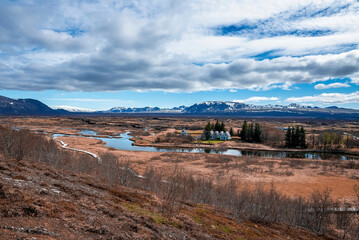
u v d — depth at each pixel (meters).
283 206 29.06
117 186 24.38
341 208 33.22
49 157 33.97
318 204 29.44
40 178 18.00
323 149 113.44
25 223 9.91
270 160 79.75
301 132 120.25
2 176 15.21
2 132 35.78
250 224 21.97
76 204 14.15
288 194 45.31
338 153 106.31
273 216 25.70
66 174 24.06
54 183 17.58
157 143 120.50
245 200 26.81
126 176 28.75
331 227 27.97
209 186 38.03
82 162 35.47
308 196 43.94
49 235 9.44
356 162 77.06
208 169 63.50
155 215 16.48
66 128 192.62
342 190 49.06
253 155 97.75
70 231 10.45
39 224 10.20
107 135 151.62
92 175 29.14
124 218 13.93
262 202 26.53
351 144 120.38
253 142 132.88
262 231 20.52
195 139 138.38
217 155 86.25
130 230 12.46
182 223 16.44
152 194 23.92
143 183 31.59
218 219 20.44
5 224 9.28
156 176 35.19
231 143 124.94
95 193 18.41
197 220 18.28
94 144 104.62
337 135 125.69
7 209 10.60
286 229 23.56
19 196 12.23
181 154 85.88
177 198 23.97
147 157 77.56
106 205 15.71
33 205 11.61
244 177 56.22
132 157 75.19
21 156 25.62
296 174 60.97
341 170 66.06
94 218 12.73
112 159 37.88
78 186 19.27
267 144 126.56
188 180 35.62
